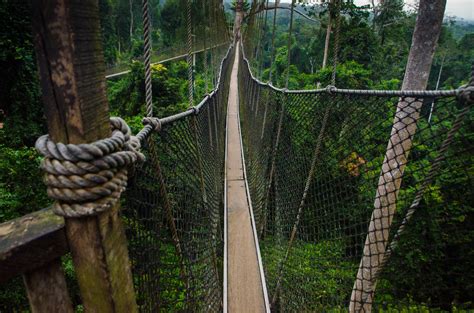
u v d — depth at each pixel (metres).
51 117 0.47
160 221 1.10
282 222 3.44
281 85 12.85
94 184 0.49
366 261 2.80
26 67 6.44
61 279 0.54
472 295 3.31
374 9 17.41
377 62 14.37
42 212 0.54
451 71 20.83
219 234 3.91
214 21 6.93
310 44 21.48
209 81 12.85
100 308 0.56
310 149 2.71
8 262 0.45
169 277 1.17
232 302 2.94
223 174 5.70
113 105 10.04
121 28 22.86
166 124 1.27
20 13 5.91
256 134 5.98
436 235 3.06
